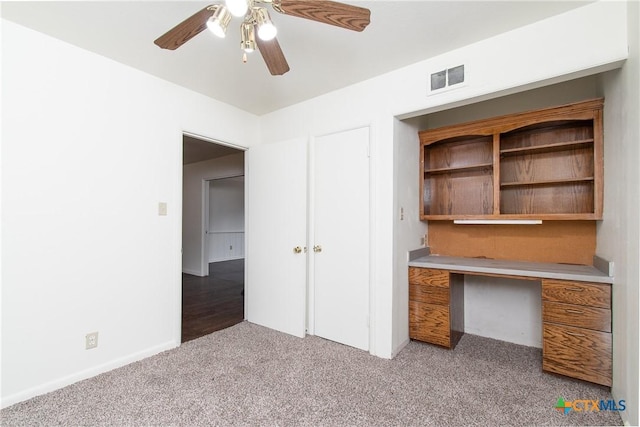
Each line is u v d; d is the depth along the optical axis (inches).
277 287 120.4
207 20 54.9
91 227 84.0
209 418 66.5
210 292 184.9
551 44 70.4
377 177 99.3
